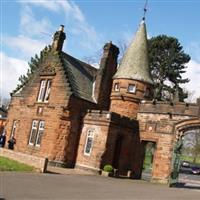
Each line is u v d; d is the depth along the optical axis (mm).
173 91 66562
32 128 36188
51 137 33625
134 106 36625
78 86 35844
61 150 32906
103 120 32031
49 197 15719
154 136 33594
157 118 33812
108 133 31547
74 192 18031
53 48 37344
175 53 68125
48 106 34781
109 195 18453
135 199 18078
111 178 29234
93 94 37688
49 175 24047
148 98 37656
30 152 35094
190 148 86688
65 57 37281
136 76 37281
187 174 60031
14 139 37531
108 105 38562
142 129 34594
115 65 40125
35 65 63406
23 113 37594
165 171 32031
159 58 68688
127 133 33875
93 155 31828
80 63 39719
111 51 39688
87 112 33844
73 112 33781
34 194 16000
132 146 34562
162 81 67625
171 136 32500
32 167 25609
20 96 39688
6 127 40688
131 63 38219
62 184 20453
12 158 28625
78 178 24938
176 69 68500
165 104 33625
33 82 37438
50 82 35938
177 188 29359
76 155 33469
